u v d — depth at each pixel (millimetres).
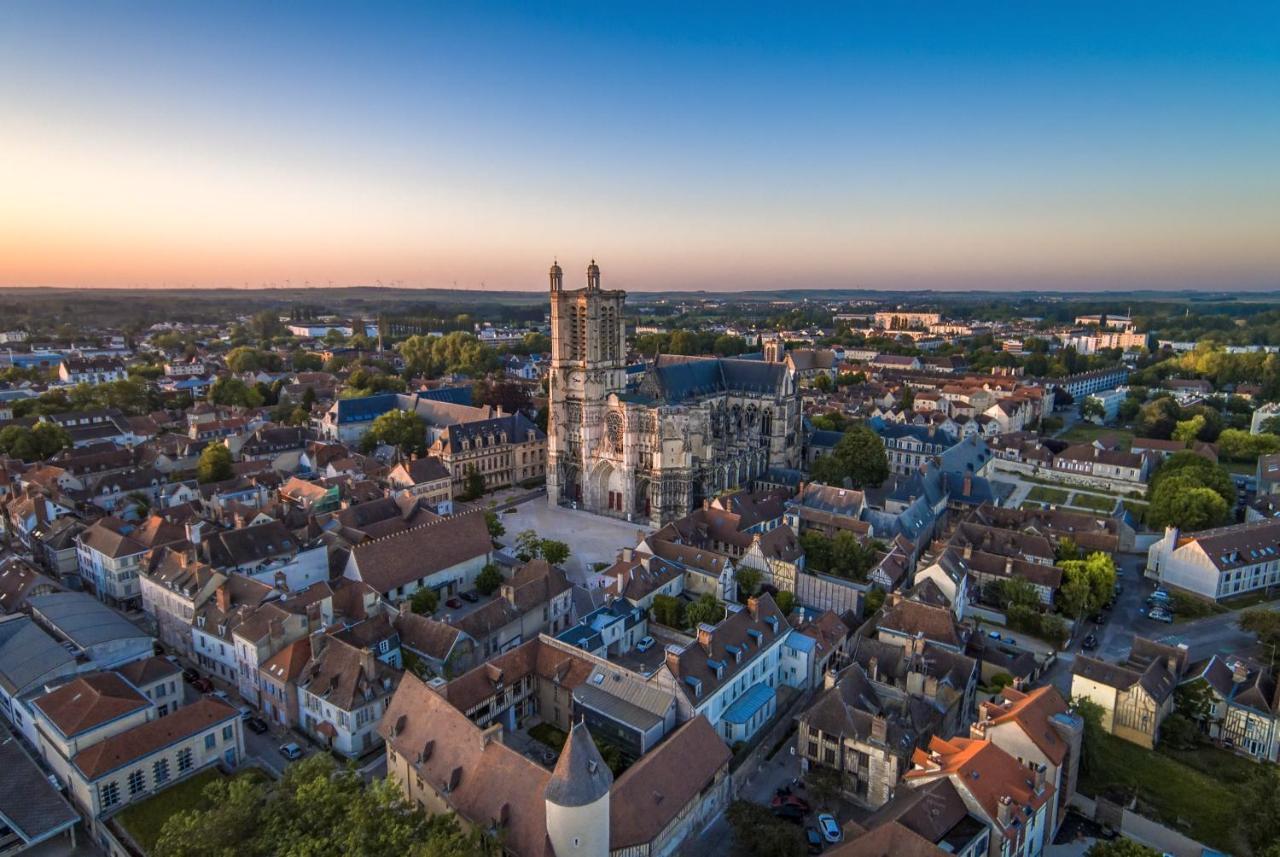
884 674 107188
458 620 113375
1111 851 69312
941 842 69500
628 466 189500
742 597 138375
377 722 96562
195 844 66562
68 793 85438
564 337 197375
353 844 63750
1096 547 154750
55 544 144500
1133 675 102062
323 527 148750
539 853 67750
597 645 114875
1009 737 84062
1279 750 95875
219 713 91062
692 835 81625
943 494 184750
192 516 153125
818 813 87562
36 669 97312
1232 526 159250
